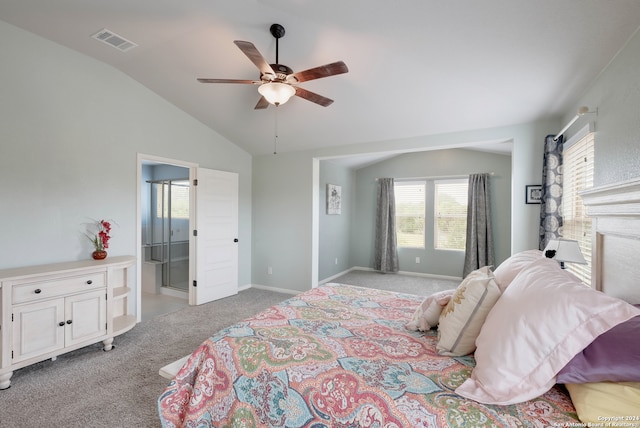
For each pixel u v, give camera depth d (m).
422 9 1.96
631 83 1.70
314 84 3.04
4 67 2.51
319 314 1.96
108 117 3.22
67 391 2.15
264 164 5.14
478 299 1.42
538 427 0.95
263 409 1.31
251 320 1.84
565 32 1.89
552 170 2.99
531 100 2.81
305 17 2.21
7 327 2.18
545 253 2.27
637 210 1.33
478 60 2.38
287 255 4.95
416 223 6.41
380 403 1.10
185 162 4.05
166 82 3.43
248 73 3.10
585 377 0.98
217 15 2.35
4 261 2.51
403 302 2.25
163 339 3.05
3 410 1.94
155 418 1.88
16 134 2.58
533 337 1.07
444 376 1.23
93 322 2.66
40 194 2.72
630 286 1.45
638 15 1.60
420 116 3.41
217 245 4.45
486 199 5.57
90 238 3.07
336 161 6.00
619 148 1.83
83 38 2.73
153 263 4.82
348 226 6.87
